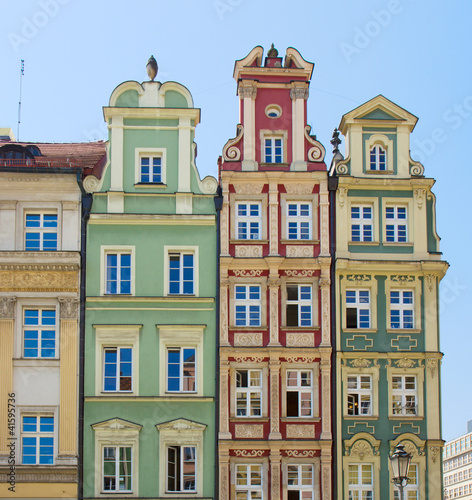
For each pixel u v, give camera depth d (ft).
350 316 125.49
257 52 131.54
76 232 124.98
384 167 130.21
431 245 127.95
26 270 122.93
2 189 125.59
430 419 122.11
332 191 127.95
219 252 124.98
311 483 119.75
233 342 122.93
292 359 122.72
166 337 122.62
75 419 119.44
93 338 122.11
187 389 122.21
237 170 127.75
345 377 122.72
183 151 128.26
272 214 126.41
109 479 118.83
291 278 125.39
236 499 118.83
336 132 135.44
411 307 126.11
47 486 117.39
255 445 119.34
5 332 121.29
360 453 120.26
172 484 119.14
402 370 123.44
